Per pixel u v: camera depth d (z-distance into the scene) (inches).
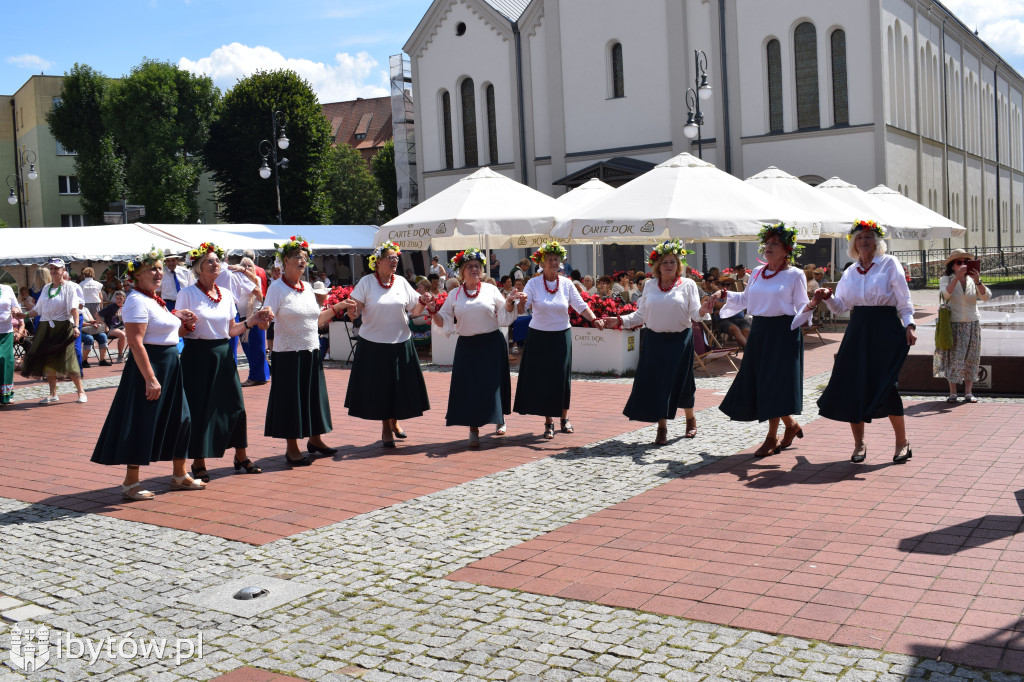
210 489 312.2
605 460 339.6
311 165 1907.0
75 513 286.8
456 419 370.9
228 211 1971.0
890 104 1309.1
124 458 291.3
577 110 1459.2
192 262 313.0
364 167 2871.6
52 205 2586.1
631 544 236.1
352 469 337.7
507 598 201.9
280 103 1861.5
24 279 1408.7
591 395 504.1
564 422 399.2
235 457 335.6
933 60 1596.9
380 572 222.4
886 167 1245.1
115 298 767.7
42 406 536.1
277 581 217.9
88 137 2329.0
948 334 415.2
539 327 379.6
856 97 1253.7
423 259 1558.8
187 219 2239.2
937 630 173.2
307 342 345.1
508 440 386.0
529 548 236.5
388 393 369.4
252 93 1860.2
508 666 167.0
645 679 158.9
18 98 2684.5
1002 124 2282.2
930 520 243.0
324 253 1337.4
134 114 2193.7
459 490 300.8
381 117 3476.9
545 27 1476.4
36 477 343.0
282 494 302.0
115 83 2347.4
